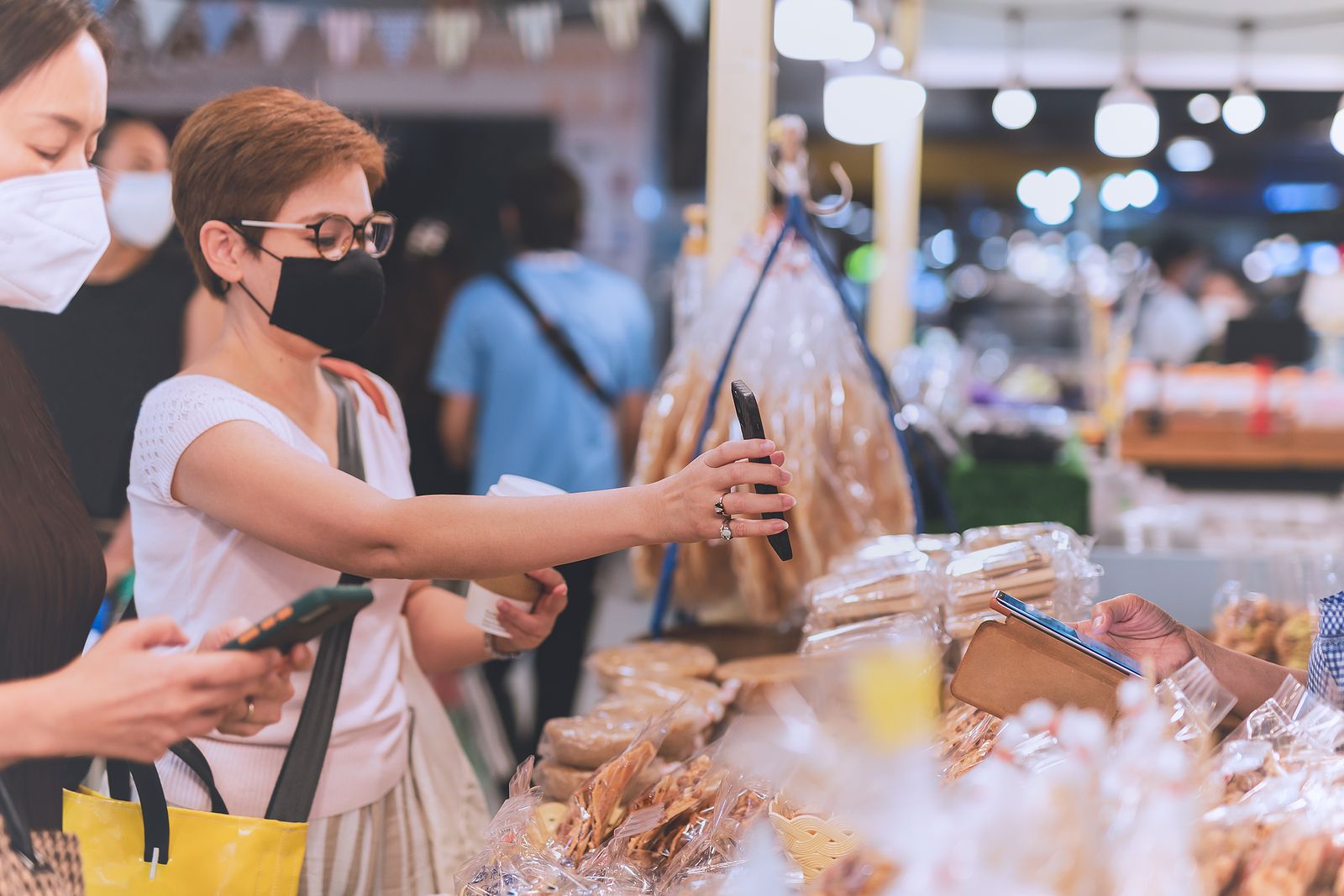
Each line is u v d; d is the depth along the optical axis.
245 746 1.47
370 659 1.57
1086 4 4.59
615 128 8.34
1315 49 4.90
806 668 1.54
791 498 1.19
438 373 3.94
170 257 2.47
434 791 1.68
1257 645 2.00
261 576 1.46
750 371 2.08
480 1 5.25
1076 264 7.57
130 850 1.34
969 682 1.26
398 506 1.31
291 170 1.42
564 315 3.89
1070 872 0.80
